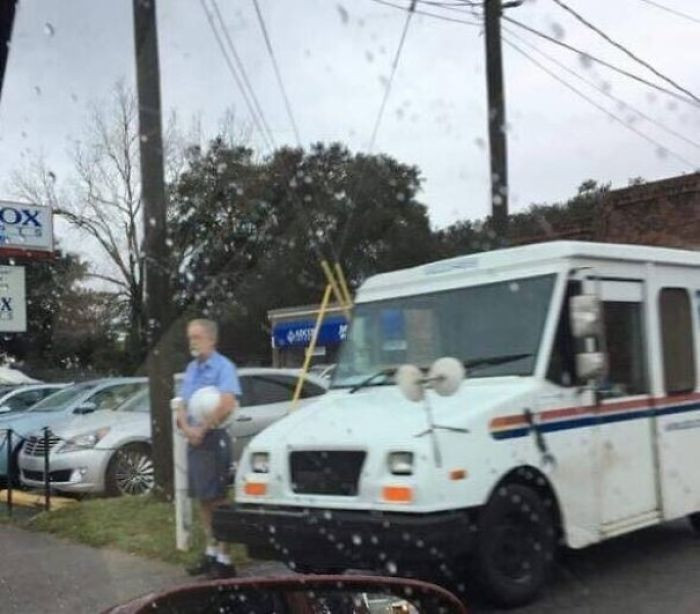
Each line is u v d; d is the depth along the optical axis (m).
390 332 6.59
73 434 9.98
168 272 9.02
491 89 12.83
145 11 8.70
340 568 5.48
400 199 22.97
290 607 2.56
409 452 5.18
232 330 22.97
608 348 6.32
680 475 6.74
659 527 7.93
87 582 6.30
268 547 5.62
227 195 21.47
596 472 6.04
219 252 21.80
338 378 6.68
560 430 5.83
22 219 14.06
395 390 6.18
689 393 6.94
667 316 6.87
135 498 8.99
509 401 5.57
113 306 24.77
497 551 5.36
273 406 10.09
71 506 8.84
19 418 11.48
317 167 22.39
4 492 10.77
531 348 5.89
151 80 8.81
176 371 8.92
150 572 6.51
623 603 5.59
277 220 22.23
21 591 6.10
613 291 6.43
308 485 5.57
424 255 22.16
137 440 9.99
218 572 6.18
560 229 19.45
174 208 21.14
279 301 22.73
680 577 6.20
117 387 11.62
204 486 6.23
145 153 8.92
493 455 5.39
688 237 17.56
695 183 17.39
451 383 5.44
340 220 22.53
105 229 20.55
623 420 6.31
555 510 5.80
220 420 6.19
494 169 12.80
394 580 2.73
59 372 27.27
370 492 5.25
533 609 5.47
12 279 13.62
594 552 6.99
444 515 5.10
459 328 6.25
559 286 5.96
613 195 18.62
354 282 21.92
